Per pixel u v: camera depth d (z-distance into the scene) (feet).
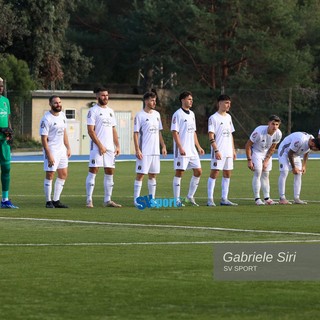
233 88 603.26
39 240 135.33
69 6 624.59
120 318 84.02
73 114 537.24
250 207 197.26
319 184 280.31
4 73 522.47
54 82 607.78
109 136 197.57
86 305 89.45
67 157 196.44
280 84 614.75
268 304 90.02
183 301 91.30
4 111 192.75
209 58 612.29
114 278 103.19
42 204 204.54
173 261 114.83
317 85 641.81
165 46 643.86
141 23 645.51
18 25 579.48
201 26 617.62
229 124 205.98
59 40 609.83
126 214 177.47
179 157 202.39
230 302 90.84
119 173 331.77
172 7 626.23
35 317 84.33
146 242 133.28
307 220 166.40
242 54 617.62
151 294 94.53
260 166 206.59
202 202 215.10
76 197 227.61
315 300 91.86
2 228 151.64
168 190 253.85
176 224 158.40
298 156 208.33
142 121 200.03
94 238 137.90
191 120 203.41
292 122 607.37
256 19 631.97
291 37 635.25
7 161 192.75
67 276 104.47
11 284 99.76
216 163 203.51
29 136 524.93
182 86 611.06
